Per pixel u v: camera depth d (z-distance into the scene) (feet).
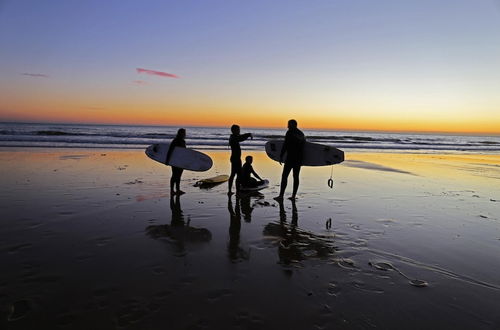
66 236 13.39
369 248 13.09
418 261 11.84
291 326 7.72
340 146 89.45
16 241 12.57
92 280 9.66
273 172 35.06
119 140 74.69
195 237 13.94
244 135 22.56
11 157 37.99
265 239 13.92
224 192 23.66
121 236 13.67
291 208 19.47
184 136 23.36
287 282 9.98
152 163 37.52
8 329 7.17
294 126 21.01
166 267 10.79
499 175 36.09
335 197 22.90
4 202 18.34
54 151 47.47
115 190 22.62
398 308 8.63
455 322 8.07
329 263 11.51
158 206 18.89
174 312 8.14
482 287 9.94
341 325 7.81
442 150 84.99
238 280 10.03
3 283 9.26
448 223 16.90
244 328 7.59
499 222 17.25
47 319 7.63
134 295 8.89
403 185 28.40
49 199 19.35
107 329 7.36
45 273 9.98
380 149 82.43
